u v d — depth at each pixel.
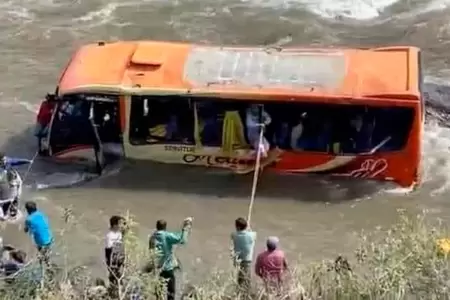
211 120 24.72
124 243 18.05
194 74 24.73
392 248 16.55
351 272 16.44
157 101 24.70
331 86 24.23
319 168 24.78
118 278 16.66
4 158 24.34
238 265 18.12
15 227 23.36
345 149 24.53
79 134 25.53
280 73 24.62
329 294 16.05
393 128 24.23
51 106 25.81
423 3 36.16
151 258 17.56
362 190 24.52
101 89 24.73
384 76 24.38
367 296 15.68
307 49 25.55
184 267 21.53
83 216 23.88
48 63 32.47
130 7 36.66
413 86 24.06
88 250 22.14
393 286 15.41
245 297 16.70
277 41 34.41
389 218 23.61
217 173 25.20
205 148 24.94
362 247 19.34
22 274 16.86
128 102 24.80
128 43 26.12
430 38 33.97
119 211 24.12
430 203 24.02
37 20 35.72
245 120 24.55
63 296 16.38
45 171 25.72
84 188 25.03
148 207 24.28
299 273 17.48
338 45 33.91
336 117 24.30
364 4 36.19
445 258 15.91
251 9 36.31
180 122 24.92
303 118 24.41
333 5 36.25
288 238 23.02
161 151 25.20
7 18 35.88
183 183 25.00
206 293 16.80
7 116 28.70
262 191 24.64
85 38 34.50
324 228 23.36
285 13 35.97
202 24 35.44
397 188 24.53
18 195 23.91
